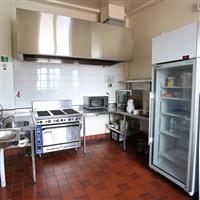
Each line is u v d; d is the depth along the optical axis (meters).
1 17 2.91
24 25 2.52
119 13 3.38
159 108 2.59
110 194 2.05
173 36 2.07
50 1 3.13
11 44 3.00
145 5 3.33
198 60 1.82
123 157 3.05
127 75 4.15
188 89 2.23
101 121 4.02
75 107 3.67
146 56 3.59
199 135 1.89
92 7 3.48
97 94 3.87
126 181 2.32
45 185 2.23
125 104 3.58
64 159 2.97
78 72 3.64
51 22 2.68
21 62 3.12
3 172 2.18
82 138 3.78
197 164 1.94
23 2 3.04
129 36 3.37
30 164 2.79
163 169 2.41
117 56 3.29
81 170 2.60
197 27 1.79
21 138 2.21
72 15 3.50
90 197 2.00
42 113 3.08
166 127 2.68
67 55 2.83
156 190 2.13
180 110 2.58
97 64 3.71
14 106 2.95
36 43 2.60
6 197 2.00
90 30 3.01
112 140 3.95
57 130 3.02
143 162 2.86
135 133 3.61
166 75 2.56
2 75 2.70
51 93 3.41
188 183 1.95
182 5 2.78
